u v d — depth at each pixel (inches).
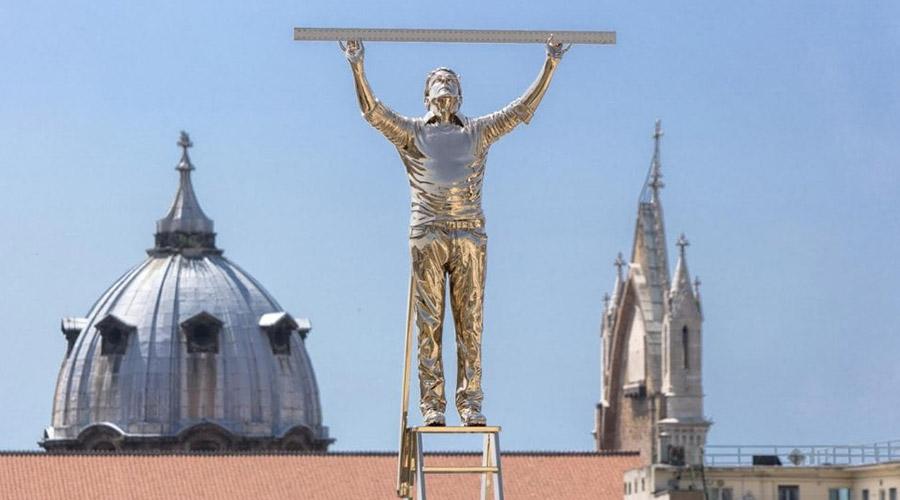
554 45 909.8
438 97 912.9
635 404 7480.3
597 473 5905.5
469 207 906.7
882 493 4660.4
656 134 7544.3
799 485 4825.3
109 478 5772.6
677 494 4869.6
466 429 871.1
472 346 908.6
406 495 911.7
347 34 890.7
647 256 7480.3
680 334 7273.6
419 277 905.5
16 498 5595.5
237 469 5866.1
